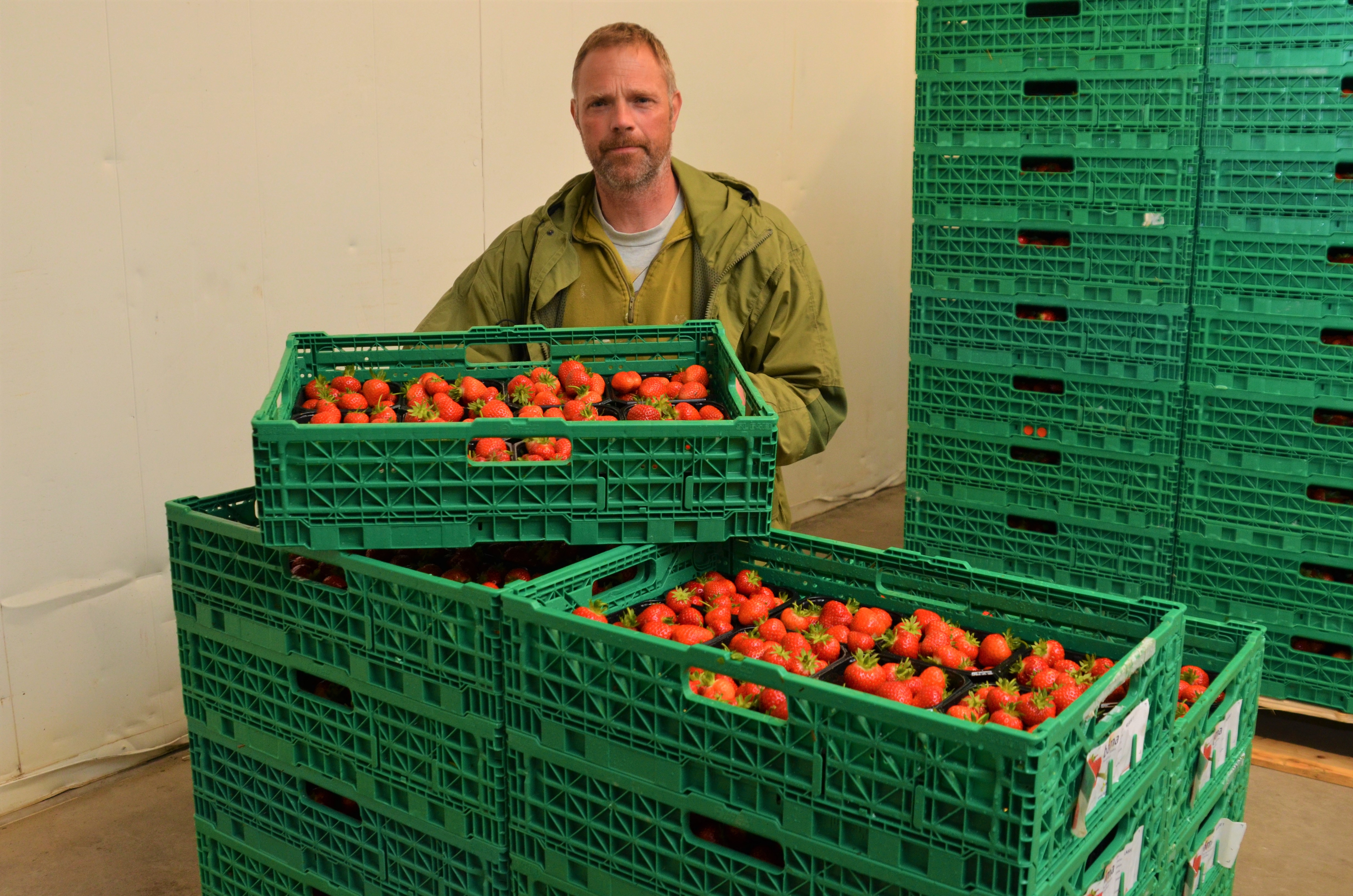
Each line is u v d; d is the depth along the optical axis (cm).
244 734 219
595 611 189
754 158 510
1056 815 137
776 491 267
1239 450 340
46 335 306
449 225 400
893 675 170
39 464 309
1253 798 329
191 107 327
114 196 314
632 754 164
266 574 206
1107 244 347
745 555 227
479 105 402
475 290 287
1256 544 343
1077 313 357
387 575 187
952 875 138
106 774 339
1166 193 334
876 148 584
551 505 198
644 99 254
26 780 320
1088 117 342
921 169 372
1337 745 356
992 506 383
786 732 150
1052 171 357
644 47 254
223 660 219
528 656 174
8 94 290
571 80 429
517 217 424
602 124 254
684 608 203
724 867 158
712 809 158
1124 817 162
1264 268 326
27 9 291
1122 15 331
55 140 300
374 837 202
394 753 194
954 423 386
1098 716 150
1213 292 335
